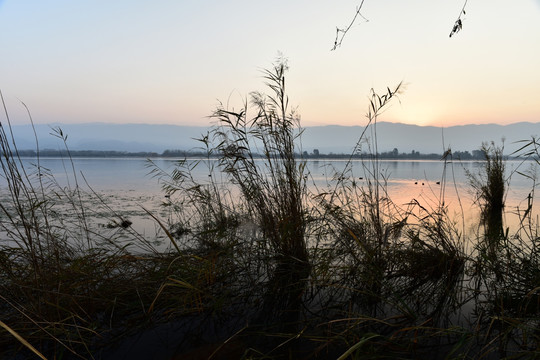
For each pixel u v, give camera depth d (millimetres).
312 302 2570
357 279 2889
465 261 3309
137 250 3732
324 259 3094
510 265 2814
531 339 1960
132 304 2445
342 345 1949
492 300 2486
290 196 3393
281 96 3475
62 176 14375
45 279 2344
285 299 2623
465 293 2703
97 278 2564
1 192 8125
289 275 3086
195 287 2480
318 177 12867
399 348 1868
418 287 2834
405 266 3137
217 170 17203
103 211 6113
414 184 11320
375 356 1737
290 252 3309
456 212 6262
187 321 2277
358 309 2428
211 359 1825
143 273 2791
